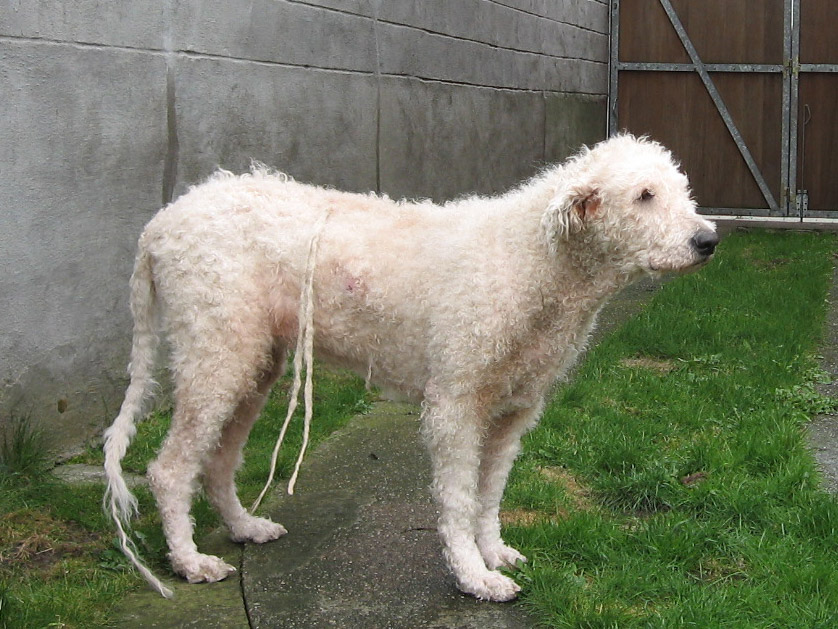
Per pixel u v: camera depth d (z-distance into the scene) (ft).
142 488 14.51
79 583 11.85
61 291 15.52
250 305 11.93
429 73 27.30
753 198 41.50
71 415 15.85
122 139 16.53
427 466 15.62
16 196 14.55
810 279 29.32
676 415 17.66
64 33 15.20
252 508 13.33
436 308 11.43
